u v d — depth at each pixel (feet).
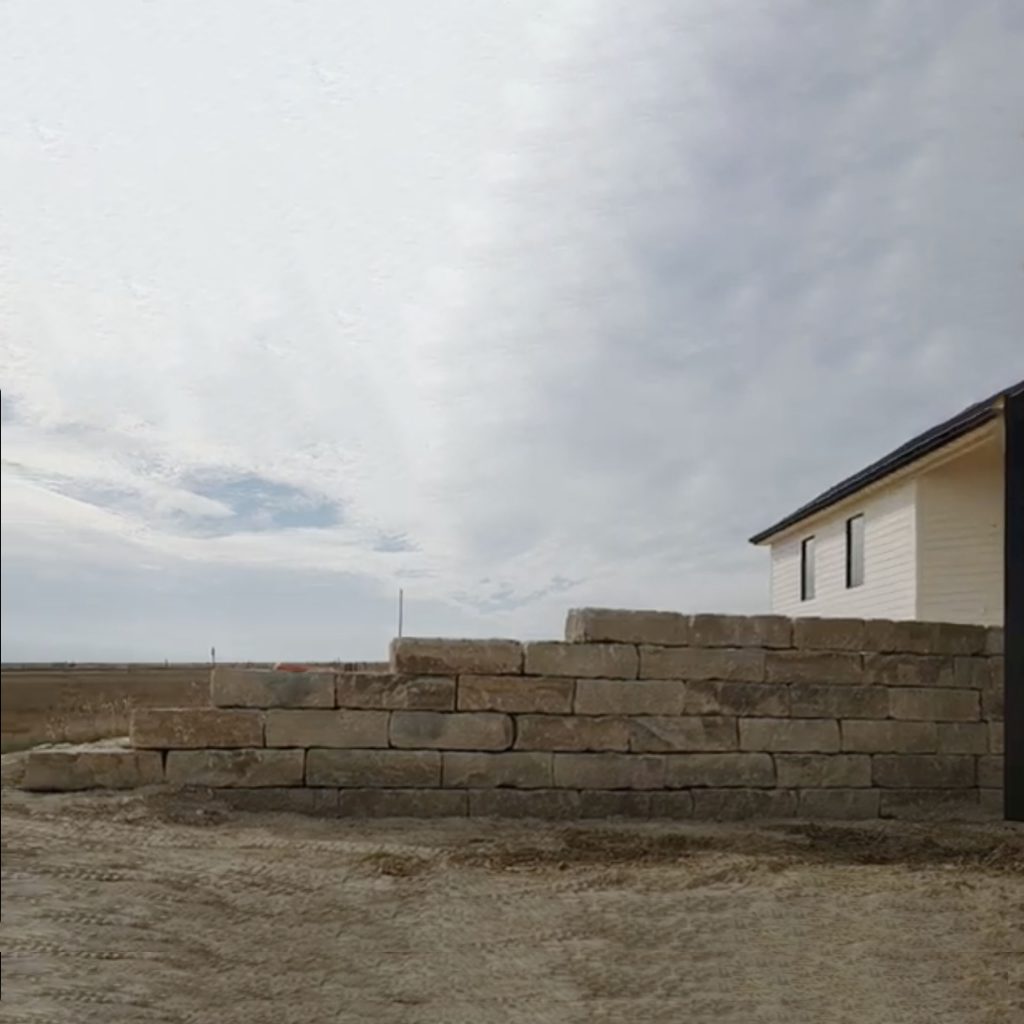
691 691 38.01
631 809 37.11
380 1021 16.80
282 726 35.78
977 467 51.39
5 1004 16.75
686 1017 16.84
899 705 39.47
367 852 29.09
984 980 18.26
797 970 19.02
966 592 50.90
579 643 37.58
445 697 36.55
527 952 20.26
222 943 20.84
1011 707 21.98
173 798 34.40
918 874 26.61
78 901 23.06
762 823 36.78
